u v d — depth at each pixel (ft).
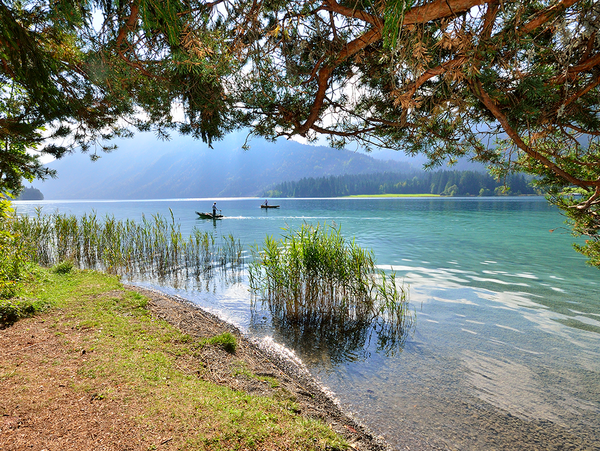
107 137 14.80
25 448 8.59
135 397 11.63
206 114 9.03
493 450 11.88
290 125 10.69
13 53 5.43
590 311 26.89
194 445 9.47
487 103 5.73
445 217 131.85
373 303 26.50
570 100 6.00
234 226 93.91
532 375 17.16
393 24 3.58
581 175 11.82
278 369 17.39
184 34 4.78
